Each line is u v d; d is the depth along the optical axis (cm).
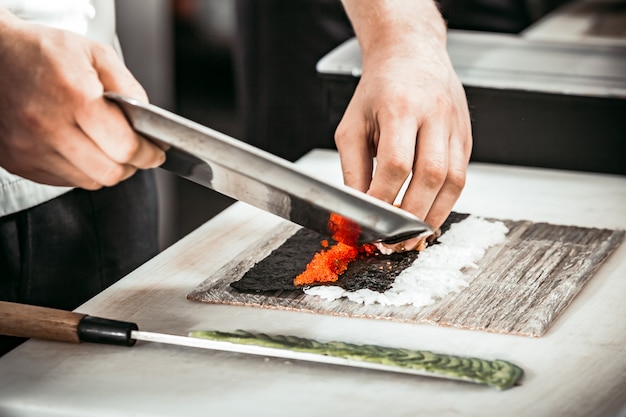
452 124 122
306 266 120
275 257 123
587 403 92
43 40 95
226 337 101
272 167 95
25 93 94
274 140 243
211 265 124
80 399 93
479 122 162
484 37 193
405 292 112
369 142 125
